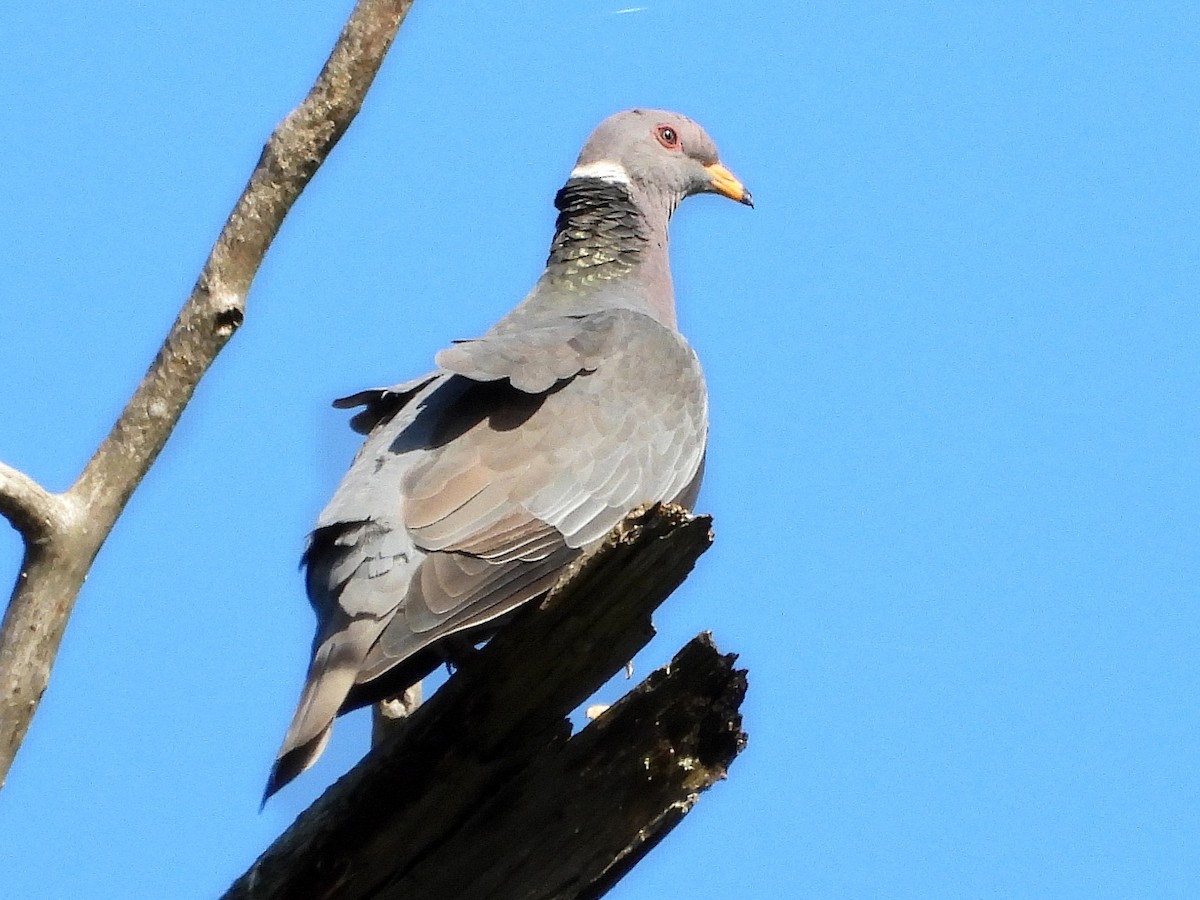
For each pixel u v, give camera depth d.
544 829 10.12
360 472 12.05
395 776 9.97
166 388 8.82
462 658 11.73
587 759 10.02
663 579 9.55
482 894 10.18
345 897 10.10
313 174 9.21
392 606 11.03
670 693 9.85
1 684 8.25
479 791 10.05
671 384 13.53
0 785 8.15
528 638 9.68
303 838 10.04
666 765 10.02
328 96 9.15
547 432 12.42
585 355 13.16
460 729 9.91
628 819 10.14
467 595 11.20
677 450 13.16
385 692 11.84
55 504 8.40
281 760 10.04
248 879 10.03
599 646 9.73
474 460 11.98
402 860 10.12
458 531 11.48
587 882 10.22
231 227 9.04
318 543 11.55
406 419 12.55
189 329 8.91
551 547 11.86
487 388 12.66
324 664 10.70
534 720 9.92
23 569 8.41
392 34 9.27
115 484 8.65
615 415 12.85
